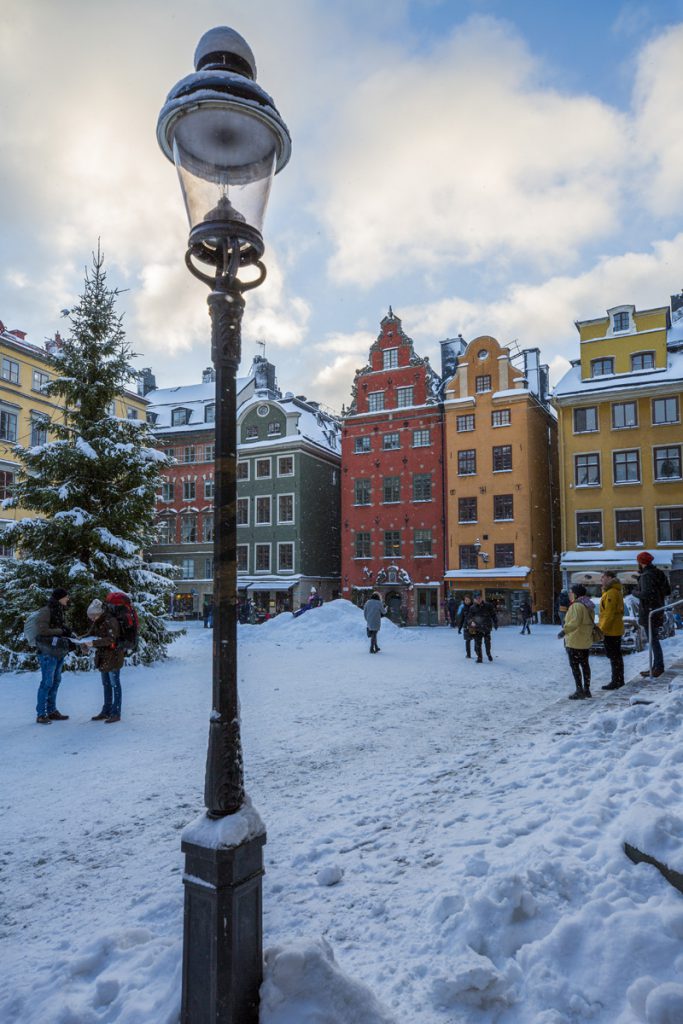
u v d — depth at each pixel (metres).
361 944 3.31
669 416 36.03
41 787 6.56
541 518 41.72
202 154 2.99
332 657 17.58
